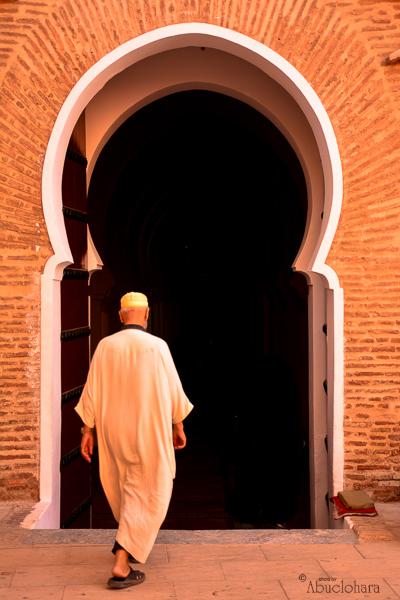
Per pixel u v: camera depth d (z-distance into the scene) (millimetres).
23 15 6145
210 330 26531
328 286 6258
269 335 14195
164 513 4262
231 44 6250
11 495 6039
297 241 10922
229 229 23188
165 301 22969
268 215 14008
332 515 6383
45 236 6113
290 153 9312
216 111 9672
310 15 6207
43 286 6086
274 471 10195
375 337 6184
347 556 4680
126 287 13914
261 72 7574
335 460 6168
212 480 11969
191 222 23469
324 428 7258
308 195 7621
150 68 7602
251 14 6215
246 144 12961
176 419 4551
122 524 4215
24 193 6102
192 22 6199
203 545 4871
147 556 4195
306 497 9711
